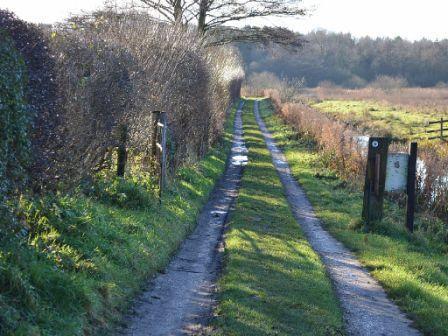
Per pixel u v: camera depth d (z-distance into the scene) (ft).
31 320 17.21
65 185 29.09
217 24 82.23
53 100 25.11
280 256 32.55
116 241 27.40
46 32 28.96
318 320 23.34
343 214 49.37
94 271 22.93
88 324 19.35
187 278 28.30
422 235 43.80
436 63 364.17
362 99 225.15
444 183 52.31
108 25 47.88
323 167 73.97
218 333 20.77
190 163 58.13
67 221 26.02
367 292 29.45
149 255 28.68
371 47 393.09
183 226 38.04
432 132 113.80
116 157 41.65
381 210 44.11
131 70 36.78
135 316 22.35
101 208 31.37
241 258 30.99
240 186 58.70
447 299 28.84
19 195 23.11
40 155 24.47
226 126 117.29
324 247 38.58
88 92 29.81
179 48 53.16
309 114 114.21
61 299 19.16
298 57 374.43
